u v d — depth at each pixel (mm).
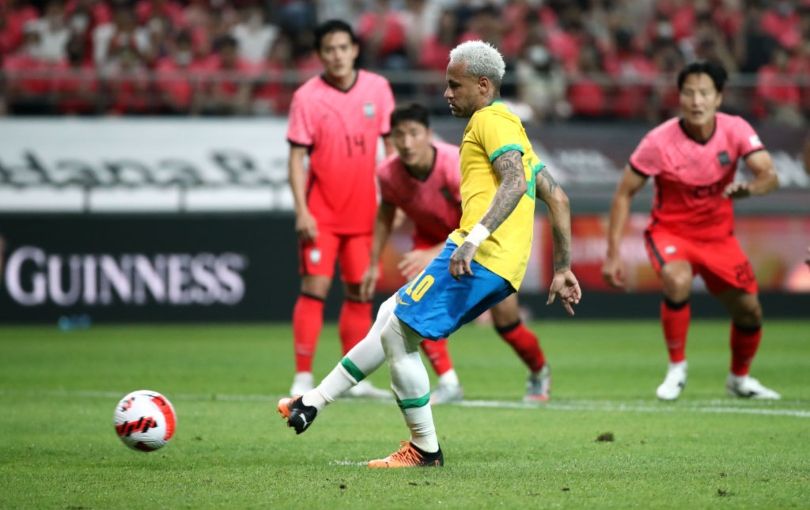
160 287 66875
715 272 36250
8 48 76188
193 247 67188
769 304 71625
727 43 83625
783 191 74125
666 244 36281
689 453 25531
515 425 30391
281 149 72000
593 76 78062
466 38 79438
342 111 37344
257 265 67688
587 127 76000
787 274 71812
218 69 74500
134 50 73875
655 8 87250
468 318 22516
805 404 35062
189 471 23062
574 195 72438
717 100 35188
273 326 66500
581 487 21031
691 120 35125
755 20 83500
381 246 36062
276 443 27250
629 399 36719
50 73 71000
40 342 57281
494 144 21969
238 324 67312
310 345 37438
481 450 26094
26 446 26734
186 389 39594
